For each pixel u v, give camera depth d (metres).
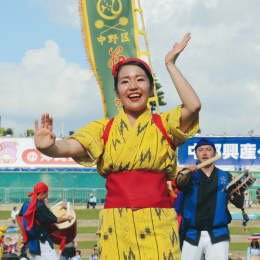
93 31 20.27
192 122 5.77
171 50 5.76
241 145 52.88
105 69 20.03
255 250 26.59
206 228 10.72
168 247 5.69
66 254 30.30
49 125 5.45
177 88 5.68
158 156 5.71
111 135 5.84
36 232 14.56
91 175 54.50
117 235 5.73
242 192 10.74
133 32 20.11
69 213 15.62
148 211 5.68
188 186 10.67
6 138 61.47
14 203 53.88
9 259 20.20
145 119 5.80
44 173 54.34
